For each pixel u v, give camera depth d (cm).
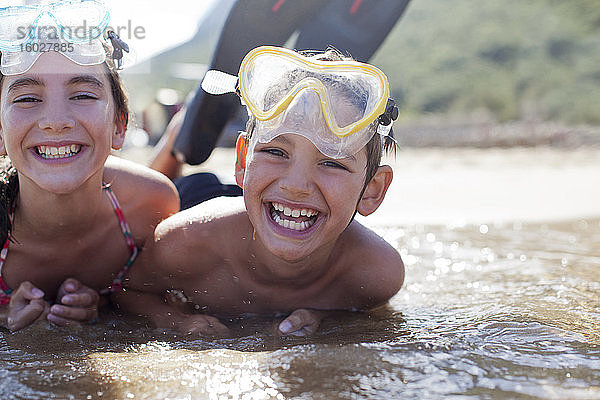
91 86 63
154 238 72
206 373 45
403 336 55
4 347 54
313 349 49
